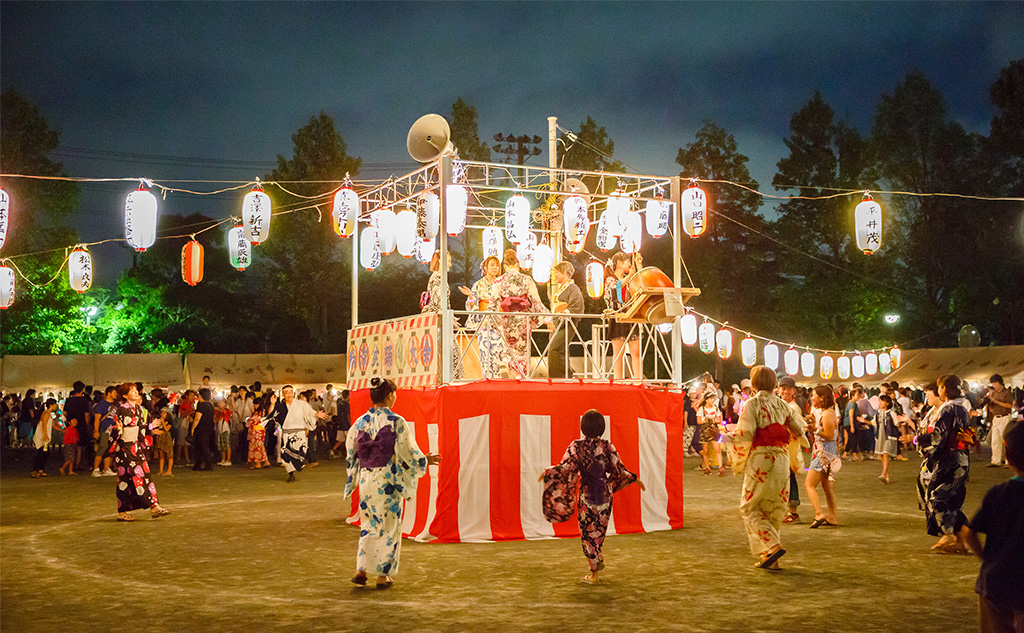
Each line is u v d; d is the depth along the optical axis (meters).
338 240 45.09
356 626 6.16
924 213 47.84
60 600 7.08
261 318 54.34
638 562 8.64
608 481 7.75
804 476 17.86
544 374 11.94
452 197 10.62
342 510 13.23
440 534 9.93
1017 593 4.03
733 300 46.16
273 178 44.56
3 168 37.97
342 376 37.97
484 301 12.11
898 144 48.25
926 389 10.20
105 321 50.53
